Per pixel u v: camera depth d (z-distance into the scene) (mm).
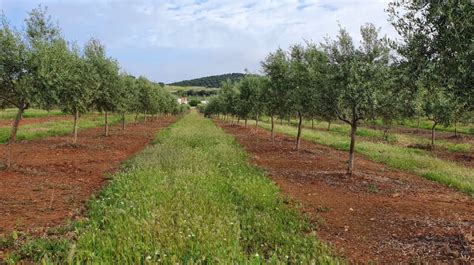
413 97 9539
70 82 15836
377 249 7594
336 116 14852
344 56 13820
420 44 7160
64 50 16375
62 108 17016
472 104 6805
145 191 9883
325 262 6258
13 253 6535
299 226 8570
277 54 22219
